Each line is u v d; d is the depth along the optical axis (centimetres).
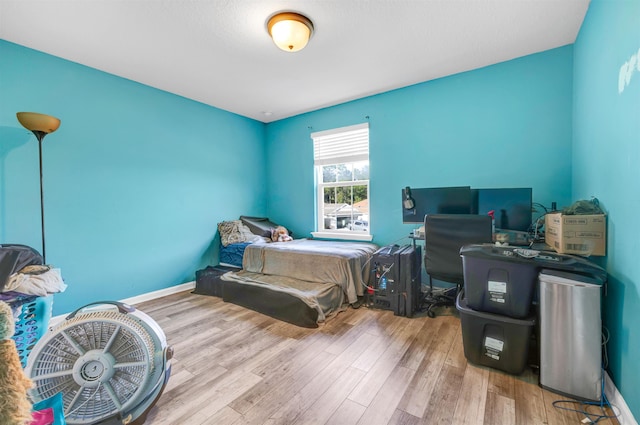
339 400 151
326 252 303
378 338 221
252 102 383
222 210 410
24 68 238
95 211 280
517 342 165
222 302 312
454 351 199
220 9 196
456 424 133
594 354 143
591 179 193
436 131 319
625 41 136
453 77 306
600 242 162
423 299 296
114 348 124
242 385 164
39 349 116
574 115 243
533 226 254
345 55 262
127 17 203
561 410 140
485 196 264
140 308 292
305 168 437
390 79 317
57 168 256
